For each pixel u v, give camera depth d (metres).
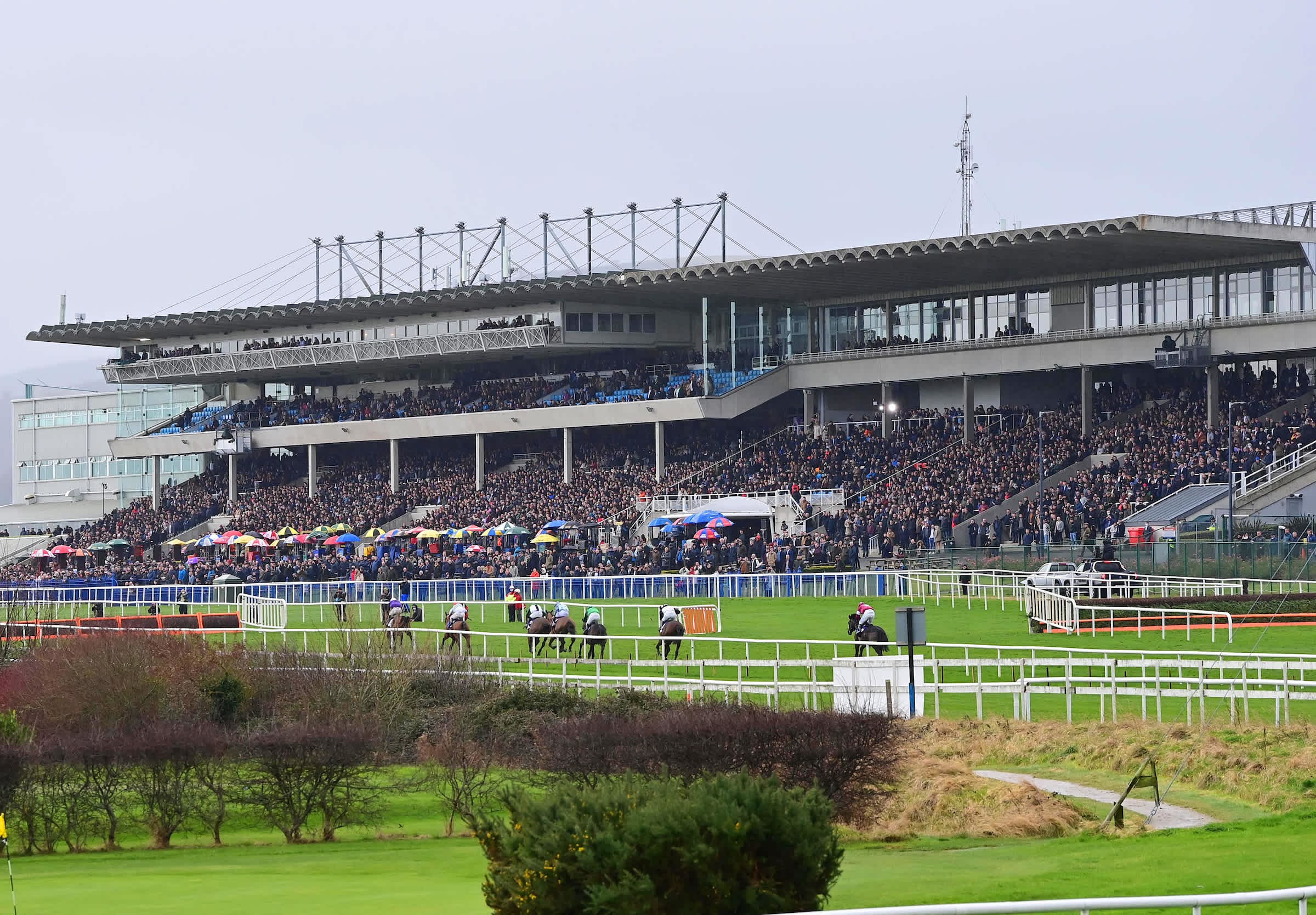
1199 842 21.08
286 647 38.44
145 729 27.94
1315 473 66.06
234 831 28.02
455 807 27.31
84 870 23.09
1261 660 37.84
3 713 31.05
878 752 24.89
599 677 36.28
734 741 24.11
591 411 92.44
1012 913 11.93
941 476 77.25
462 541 84.31
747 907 14.09
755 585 65.38
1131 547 58.91
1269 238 74.88
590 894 13.77
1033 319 87.38
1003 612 55.03
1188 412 77.75
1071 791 27.06
